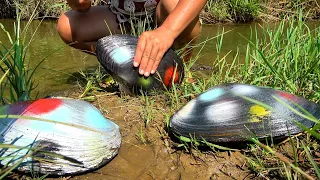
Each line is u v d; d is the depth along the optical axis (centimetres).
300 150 69
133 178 64
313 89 90
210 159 68
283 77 90
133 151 71
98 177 64
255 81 92
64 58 140
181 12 90
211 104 70
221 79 102
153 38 86
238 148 70
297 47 104
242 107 69
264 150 67
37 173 62
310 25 258
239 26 269
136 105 87
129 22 118
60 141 62
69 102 68
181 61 93
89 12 117
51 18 285
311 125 68
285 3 313
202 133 68
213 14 288
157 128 78
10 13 291
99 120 68
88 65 130
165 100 89
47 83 111
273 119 67
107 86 103
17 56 85
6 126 63
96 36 118
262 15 298
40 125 63
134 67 86
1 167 62
